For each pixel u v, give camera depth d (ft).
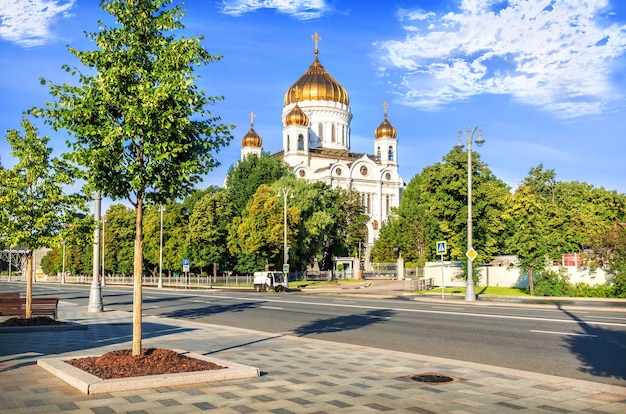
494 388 32.73
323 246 258.37
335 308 98.89
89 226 68.85
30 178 65.82
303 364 40.91
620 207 219.82
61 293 180.96
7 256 431.84
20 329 62.08
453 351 49.03
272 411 26.96
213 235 248.32
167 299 136.87
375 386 33.09
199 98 39.65
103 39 38.99
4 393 30.42
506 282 169.58
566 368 40.57
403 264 255.91
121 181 38.01
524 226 140.77
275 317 84.12
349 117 397.60
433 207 168.76
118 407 27.45
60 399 29.07
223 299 134.21
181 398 29.43
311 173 357.41
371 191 367.86
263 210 219.61
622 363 42.24
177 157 40.19
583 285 134.62
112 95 37.86
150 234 277.44
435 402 29.17
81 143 38.78
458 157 162.50
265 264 233.76
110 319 79.15
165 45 39.34
